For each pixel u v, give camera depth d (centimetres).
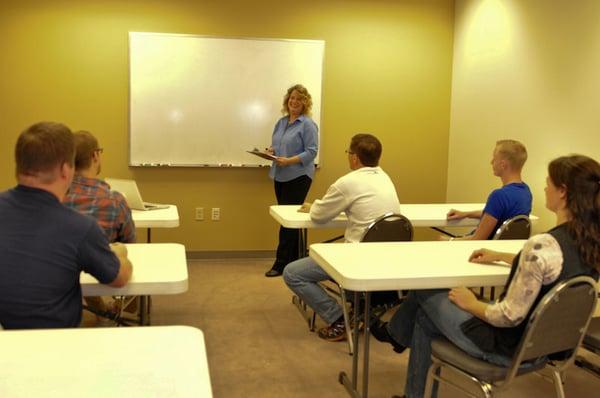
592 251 173
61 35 494
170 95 510
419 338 224
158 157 514
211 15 509
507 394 273
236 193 532
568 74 391
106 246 169
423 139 558
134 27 500
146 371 117
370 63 540
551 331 177
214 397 265
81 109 502
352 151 336
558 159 183
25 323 157
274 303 407
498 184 478
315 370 296
